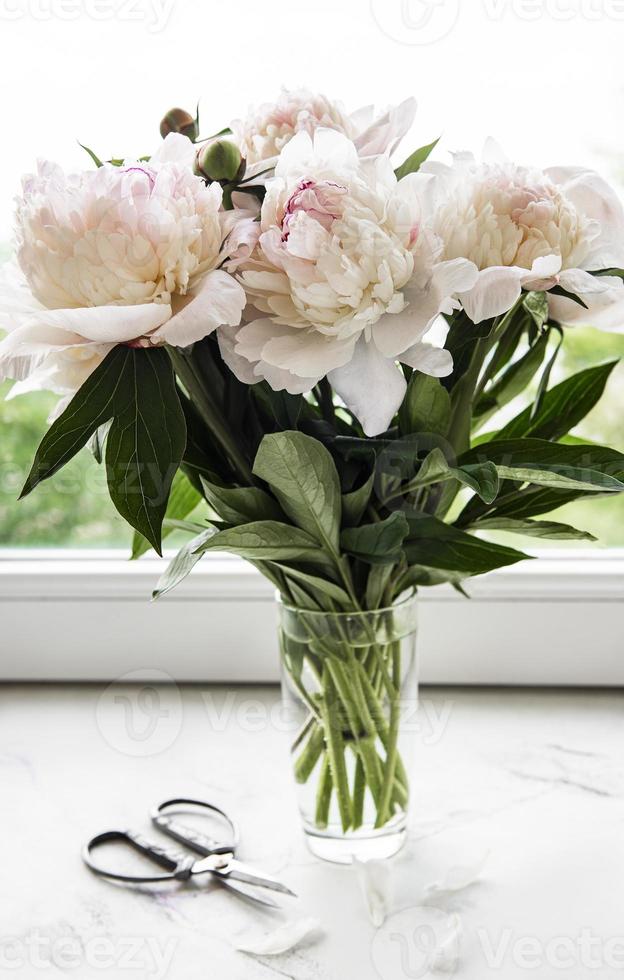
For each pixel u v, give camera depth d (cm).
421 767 81
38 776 81
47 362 52
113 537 98
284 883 67
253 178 53
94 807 77
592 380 65
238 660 95
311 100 55
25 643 96
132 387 50
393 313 49
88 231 46
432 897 65
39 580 94
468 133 91
